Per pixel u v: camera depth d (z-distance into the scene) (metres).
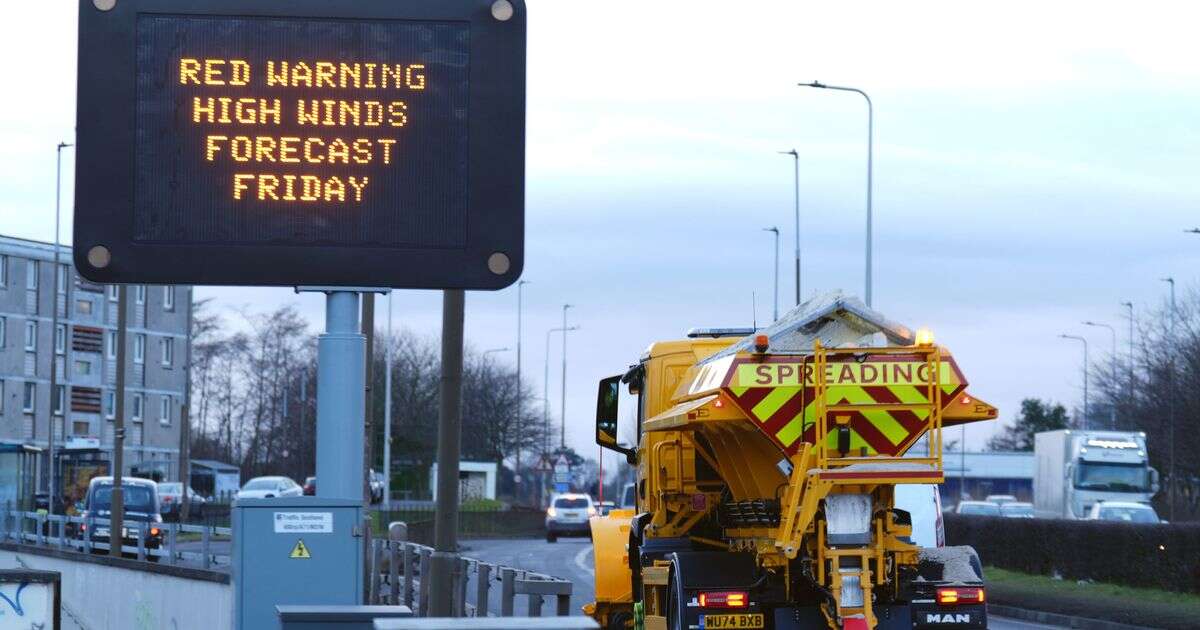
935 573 16.50
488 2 12.52
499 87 12.50
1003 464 122.56
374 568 27.39
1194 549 35.22
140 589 23.88
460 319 17.45
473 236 12.45
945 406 15.84
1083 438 63.16
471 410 129.38
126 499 51.59
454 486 17.45
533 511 93.69
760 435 16.34
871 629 15.51
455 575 18.56
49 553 30.48
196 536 53.69
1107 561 38.75
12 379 110.81
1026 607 32.97
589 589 37.00
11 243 111.19
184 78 12.27
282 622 9.93
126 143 12.22
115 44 12.22
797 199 58.72
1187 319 70.81
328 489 12.50
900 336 16.28
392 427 118.06
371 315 33.12
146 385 123.31
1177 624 28.45
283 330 129.75
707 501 19.33
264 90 12.31
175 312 126.50
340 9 12.38
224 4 12.30
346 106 12.38
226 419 128.88
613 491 138.75
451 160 12.45
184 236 12.23
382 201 12.38
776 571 16.52
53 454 65.69
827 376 15.80
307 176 12.32
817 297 16.33
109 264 12.16
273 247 12.27
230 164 12.27
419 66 12.45
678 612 16.78
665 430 18.45
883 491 15.91
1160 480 73.06
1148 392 73.06
